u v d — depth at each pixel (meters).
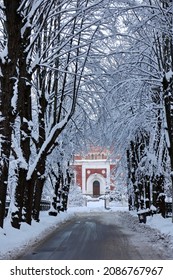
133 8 19.95
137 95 24.09
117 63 24.12
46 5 16.56
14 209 18.12
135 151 33.38
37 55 19.14
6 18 14.12
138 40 21.67
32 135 22.69
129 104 25.14
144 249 13.89
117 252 13.15
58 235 19.86
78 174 91.25
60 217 33.38
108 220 34.59
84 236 19.33
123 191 65.12
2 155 14.04
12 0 13.93
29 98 19.56
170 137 19.75
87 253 12.93
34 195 25.69
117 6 20.83
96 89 26.75
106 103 24.97
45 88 23.44
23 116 19.27
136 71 23.48
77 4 20.53
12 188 22.03
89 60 24.69
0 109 14.23
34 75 24.77
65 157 35.53
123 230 22.98
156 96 25.31
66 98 30.58
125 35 21.55
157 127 25.27
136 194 35.75
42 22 18.36
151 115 26.73
